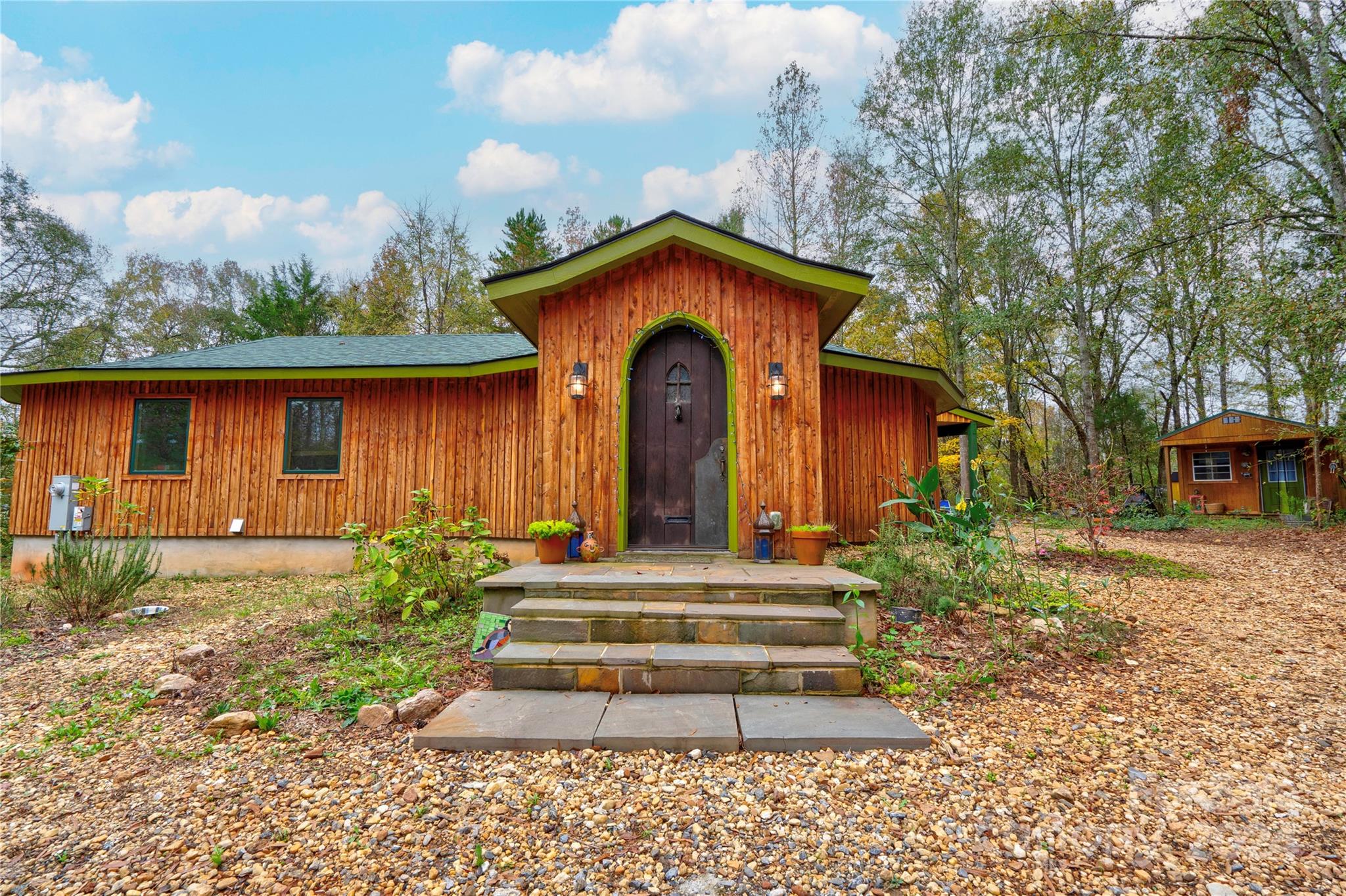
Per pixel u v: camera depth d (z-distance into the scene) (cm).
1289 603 588
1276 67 935
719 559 558
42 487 855
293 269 2670
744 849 221
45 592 598
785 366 573
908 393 896
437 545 562
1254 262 963
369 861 215
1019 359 2077
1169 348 1930
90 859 217
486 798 254
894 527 643
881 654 405
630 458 594
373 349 998
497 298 587
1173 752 295
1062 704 349
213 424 858
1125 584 664
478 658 414
